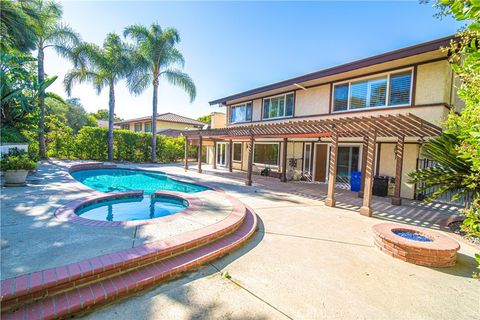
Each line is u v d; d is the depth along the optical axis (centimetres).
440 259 453
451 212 875
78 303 304
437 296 363
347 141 1451
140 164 2342
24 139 1627
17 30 1392
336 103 1398
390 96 1159
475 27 201
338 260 470
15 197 785
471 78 345
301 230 638
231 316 304
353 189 1302
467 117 345
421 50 940
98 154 2325
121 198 928
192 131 1884
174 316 301
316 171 1611
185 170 2000
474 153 317
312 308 324
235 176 1730
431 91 1027
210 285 373
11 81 1622
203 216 652
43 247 422
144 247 430
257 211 815
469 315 322
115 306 319
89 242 450
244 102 2127
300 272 420
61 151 2170
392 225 593
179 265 409
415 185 1128
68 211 640
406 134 948
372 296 357
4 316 277
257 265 443
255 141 2042
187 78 2442
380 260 475
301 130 1156
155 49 2278
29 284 303
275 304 330
